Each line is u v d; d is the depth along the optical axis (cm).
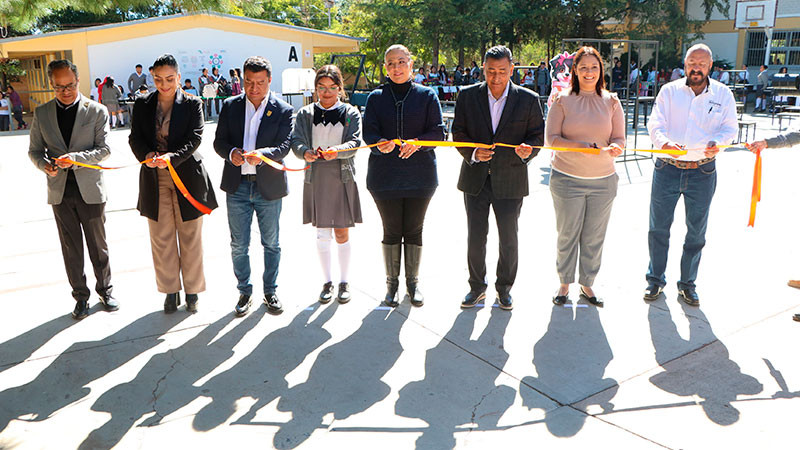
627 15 2850
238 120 392
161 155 384
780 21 2619
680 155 396
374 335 372
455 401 299
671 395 301
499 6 2652
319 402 300
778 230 568
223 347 359
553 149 373
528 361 338
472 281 414
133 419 287
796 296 418
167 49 2178
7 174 940
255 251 536
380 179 402
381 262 504
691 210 401
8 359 346
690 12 2881
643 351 347
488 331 376
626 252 517
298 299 429
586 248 407
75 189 387
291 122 401
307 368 334
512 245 401
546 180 820
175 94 386
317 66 3244
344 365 336
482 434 272
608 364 333
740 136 1212
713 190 397
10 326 388
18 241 575
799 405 290
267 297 410
